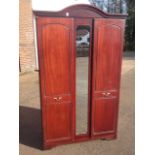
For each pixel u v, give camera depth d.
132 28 16.16
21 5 8.16
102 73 3.35
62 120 3.41
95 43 3.19
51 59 3.10
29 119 4.62
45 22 2.96
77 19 3.06
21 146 3.62
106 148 3.53
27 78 8.04
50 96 3.24
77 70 3.24
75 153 3.41
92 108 3.47
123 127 4.21
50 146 3.48
